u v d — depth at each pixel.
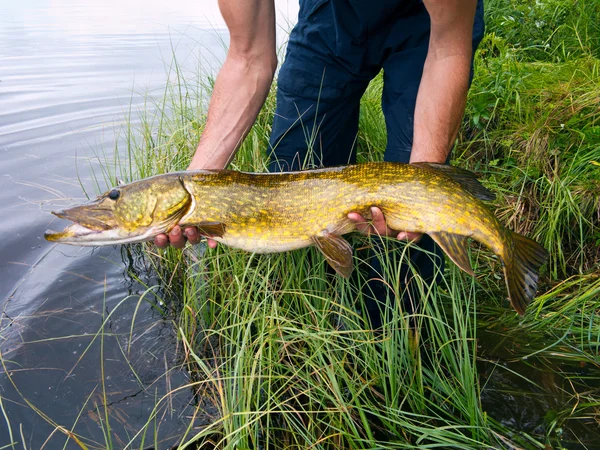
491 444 0.73
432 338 0.88
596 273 1.05
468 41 0.80
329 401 0.80
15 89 2.29
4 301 1.03
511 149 1.28
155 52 2.95
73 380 0.86
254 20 0.85
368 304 0.95
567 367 0.87
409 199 0.74
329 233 0.78
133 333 0.97
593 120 1.23
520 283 0.77
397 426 0.76
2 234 1.24
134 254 1.23
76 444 0.75
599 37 1.60
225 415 0.70
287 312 0.87
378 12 0.90
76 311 1.02
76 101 2.11
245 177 0.78
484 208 0.75
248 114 0.90
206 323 0.97
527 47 1.61
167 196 0.76
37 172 1.53
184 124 1.41
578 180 1.16
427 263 0.90
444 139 0.81
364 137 1.32
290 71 0.99
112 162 1.57
